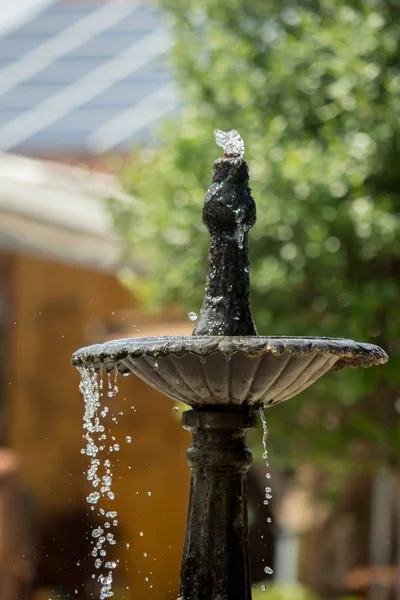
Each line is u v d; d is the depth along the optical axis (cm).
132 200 979
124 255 1026
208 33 1002
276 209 850
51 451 1106
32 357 1136
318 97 913
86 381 407
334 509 1171
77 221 1066
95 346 389
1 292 1144
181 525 1084
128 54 1656
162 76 1578
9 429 1116
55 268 1153
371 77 877
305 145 898
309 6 981
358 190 864
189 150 927
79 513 1078
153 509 1080
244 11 991
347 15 901
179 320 1092
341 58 886
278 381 387
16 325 1139
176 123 978
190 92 981
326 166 859
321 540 1177
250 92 930
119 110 1531
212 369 379
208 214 411
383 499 1152
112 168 1034
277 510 1227
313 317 887
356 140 864
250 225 414
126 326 1138
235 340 364
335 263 848
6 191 1039
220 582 400
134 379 1092
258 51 964
